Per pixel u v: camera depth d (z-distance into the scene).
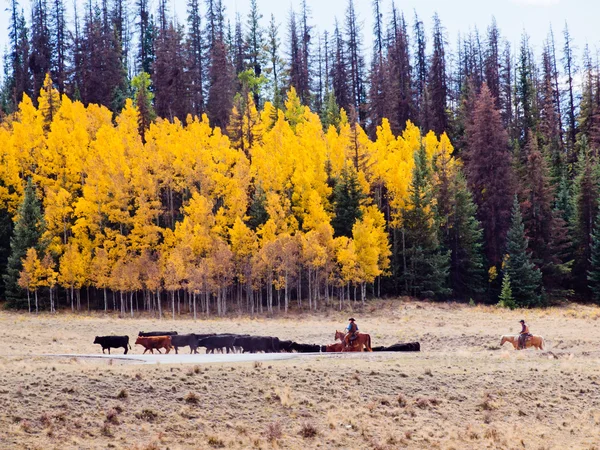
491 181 78.56
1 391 21.42
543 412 24.70
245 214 80.88
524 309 66.38
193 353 35.19
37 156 84.94
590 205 77.75
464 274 76.94
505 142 80.06
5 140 83.38
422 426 22.67
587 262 77.50
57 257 73.19
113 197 75.31
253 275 66.50
